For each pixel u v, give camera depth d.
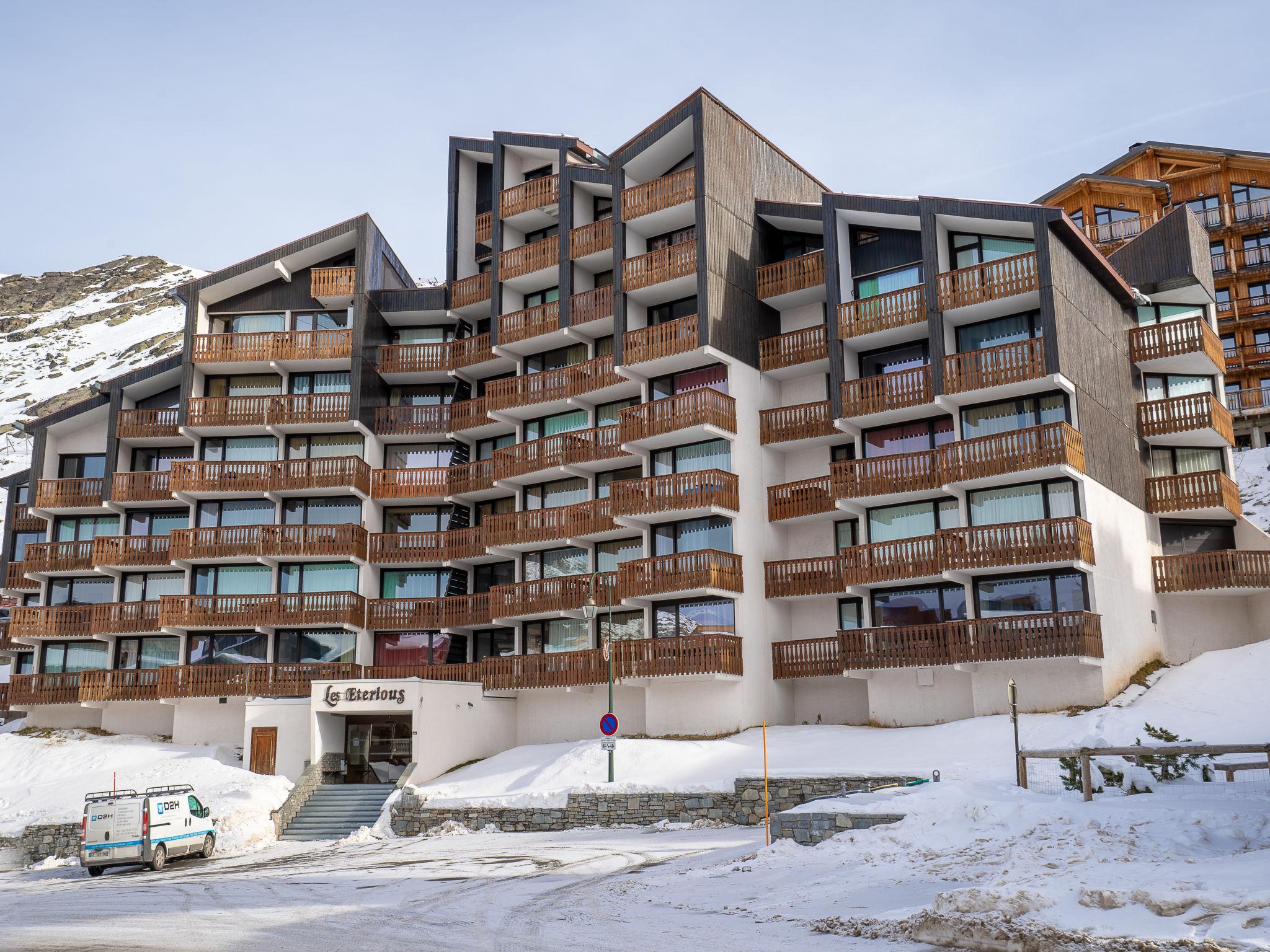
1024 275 36.22
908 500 39.22
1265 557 37.97
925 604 38.22
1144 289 42.41
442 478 50.72
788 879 19.19
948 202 38.19
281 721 43.97
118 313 193.25
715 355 41.44
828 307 40.78
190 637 50.03
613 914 17.81
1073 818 19.02
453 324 53.62
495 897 20.41
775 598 41.75
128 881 27.75
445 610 48.59
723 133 43.94
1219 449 42.28
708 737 39.88
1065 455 34.59
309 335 51.34
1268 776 23.42
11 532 55.69
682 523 42.34
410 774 40.22
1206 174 64.31
